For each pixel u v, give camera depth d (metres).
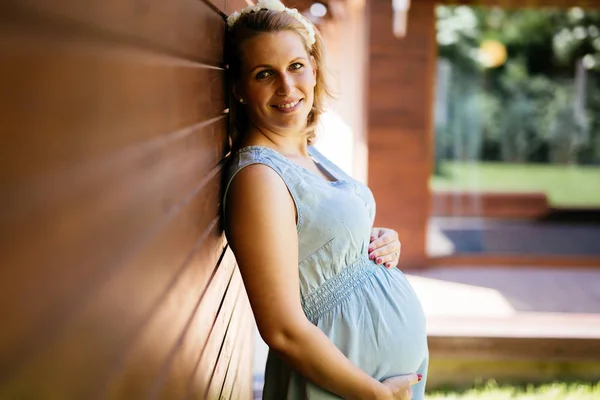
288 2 4.36
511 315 4.88
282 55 1.49
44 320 0.49
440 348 4.18
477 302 5.24
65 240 0.52
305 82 1.54
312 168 1.63
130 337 0.73
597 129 7.52
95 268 0.60
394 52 6.03
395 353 1.50
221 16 1.55
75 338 0.55
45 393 0.49
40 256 0.48
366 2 5.98
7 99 0.43
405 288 1.62
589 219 8.55
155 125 0.84
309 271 1.46
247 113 1.66
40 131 0.48
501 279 6.01
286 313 1.32
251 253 1.34
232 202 1.40
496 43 6.83
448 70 6.91
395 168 6.16
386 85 6.07
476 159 7.40
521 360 4.18
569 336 4.16
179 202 1.01
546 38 6.93
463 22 6.70
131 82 0.72
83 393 0.58
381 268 1.61
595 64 7.09
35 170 0.47
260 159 1.40
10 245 0.43
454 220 7.31
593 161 7.89
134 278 0.74
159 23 0.87
